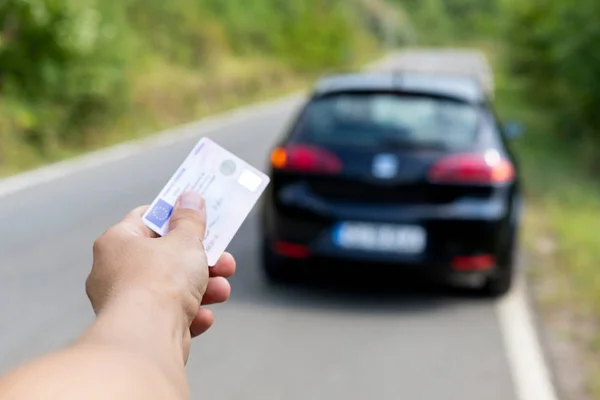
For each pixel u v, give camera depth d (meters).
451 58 63.88
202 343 4.95
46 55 14.59
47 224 8.07
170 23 30.02
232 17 38.78
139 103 18.06
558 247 7.37
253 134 16.69
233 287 6.09
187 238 0.99
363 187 5.74
